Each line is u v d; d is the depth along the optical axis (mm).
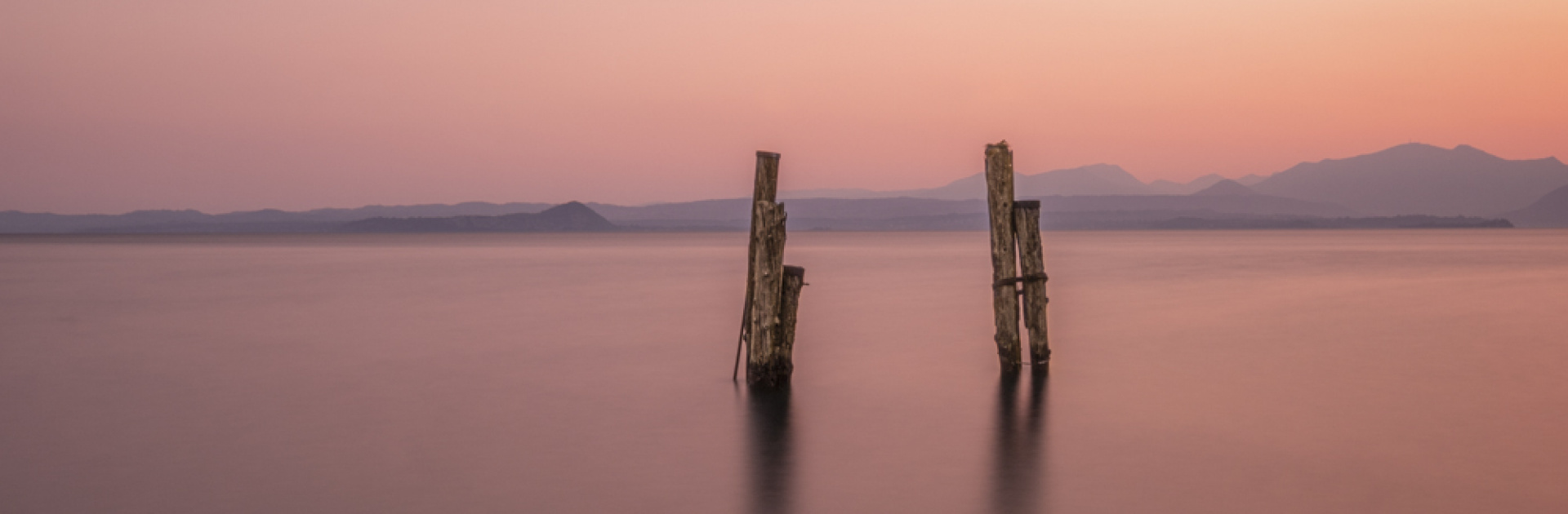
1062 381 14969
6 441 11234
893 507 8688
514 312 27375
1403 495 8914
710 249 104438
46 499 8984
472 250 101688
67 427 12023
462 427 12016
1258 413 12523
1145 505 8680
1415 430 11469
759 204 14430
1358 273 44781
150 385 15109
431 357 18188
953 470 9867
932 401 13453
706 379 15539
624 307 28969
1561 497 8852
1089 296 31281
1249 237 185625
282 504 8812
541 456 10523
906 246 121812
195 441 11234
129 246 119250
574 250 100812
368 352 18859
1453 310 26078
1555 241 130750
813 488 9273
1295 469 9797
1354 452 10453
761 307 14438
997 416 12453
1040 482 9398
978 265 58531
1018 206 15344
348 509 8656
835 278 43938
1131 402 13266
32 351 19219
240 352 19047
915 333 21766
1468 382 14719
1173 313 25375
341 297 33094
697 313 26797
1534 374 15453
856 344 19781
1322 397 13547
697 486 9359
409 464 10188
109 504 8836
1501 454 10312
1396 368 16094
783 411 12875
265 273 49875
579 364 17281
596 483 9477
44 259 74125
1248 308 26766
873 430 11719
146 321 24859
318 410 13109
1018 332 15453
